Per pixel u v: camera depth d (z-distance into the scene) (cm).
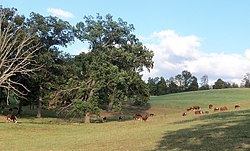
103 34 5959
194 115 4269
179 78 17162
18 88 5688
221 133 2205
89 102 5450
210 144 1850
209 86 17638
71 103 5597
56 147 2328
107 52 5878
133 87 6144
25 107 8169
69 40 6238
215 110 4734
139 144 2128
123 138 2545
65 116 6094
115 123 4638
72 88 5638
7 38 4834
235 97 10425
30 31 5441
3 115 6153
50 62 5981
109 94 5681
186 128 2758
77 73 6019
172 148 1850
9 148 2425
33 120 5722
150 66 6172
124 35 6034
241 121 2816
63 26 6088
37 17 5934
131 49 6084
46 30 5919
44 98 6044
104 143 2341
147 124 3888
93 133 3347
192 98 10750
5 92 5428
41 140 2877
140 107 9225
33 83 5928
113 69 5609
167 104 9712
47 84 6034
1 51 4256
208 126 2695
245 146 1712
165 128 2994
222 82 17100
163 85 15525
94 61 5700
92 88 5525
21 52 5031
